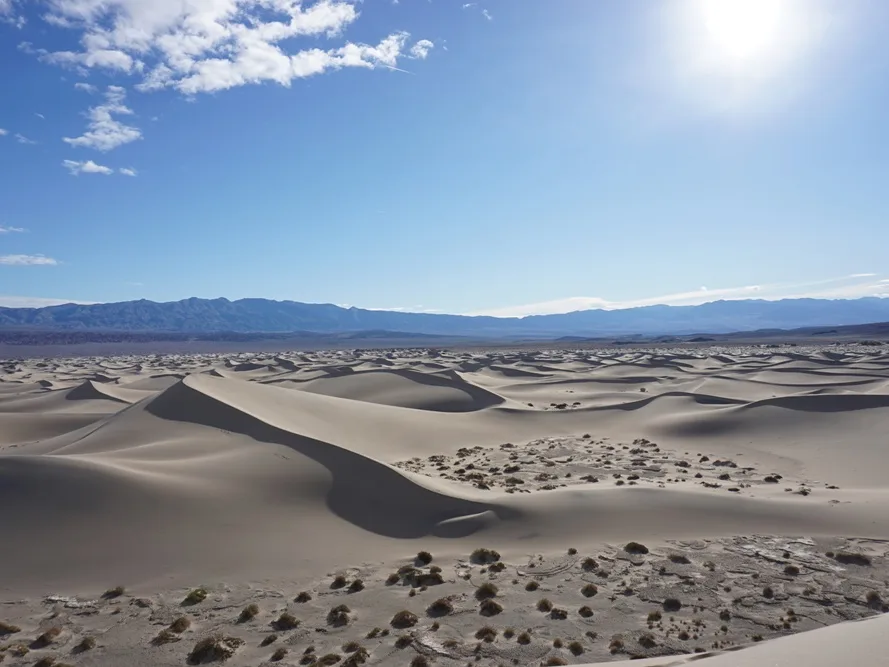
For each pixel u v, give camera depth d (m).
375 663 15.33
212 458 30.78
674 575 20.45
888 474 35.69
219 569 20.92
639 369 110.38
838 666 11.05
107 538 22.17
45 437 58.12
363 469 29.75
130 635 16.83
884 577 20.19
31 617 17.81
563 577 20.44
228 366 137.00
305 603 18.69
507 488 32.53
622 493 27.92
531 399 78.44
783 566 21.12
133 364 159.50
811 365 100.81
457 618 17.67
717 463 40.88
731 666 12.04
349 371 93.56
